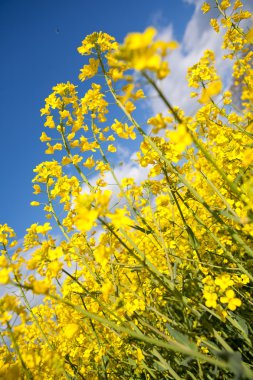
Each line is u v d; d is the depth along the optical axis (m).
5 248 0.39
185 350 0.21
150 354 0.34
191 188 0.29
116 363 0.40
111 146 0.36
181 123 0.18
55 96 0.37
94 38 0.33
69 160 0.36
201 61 0.43
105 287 0.25
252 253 0.27
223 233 0.41
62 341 0.44
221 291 0.28
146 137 0.31
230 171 0.38
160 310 0.37
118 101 0.31
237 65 0.52
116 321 0.36
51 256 0.25
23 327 0.22
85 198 0.22
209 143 0.44
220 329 0.34
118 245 0.35
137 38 0.15
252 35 0.17
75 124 0.36
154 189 0.40
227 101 0.46
